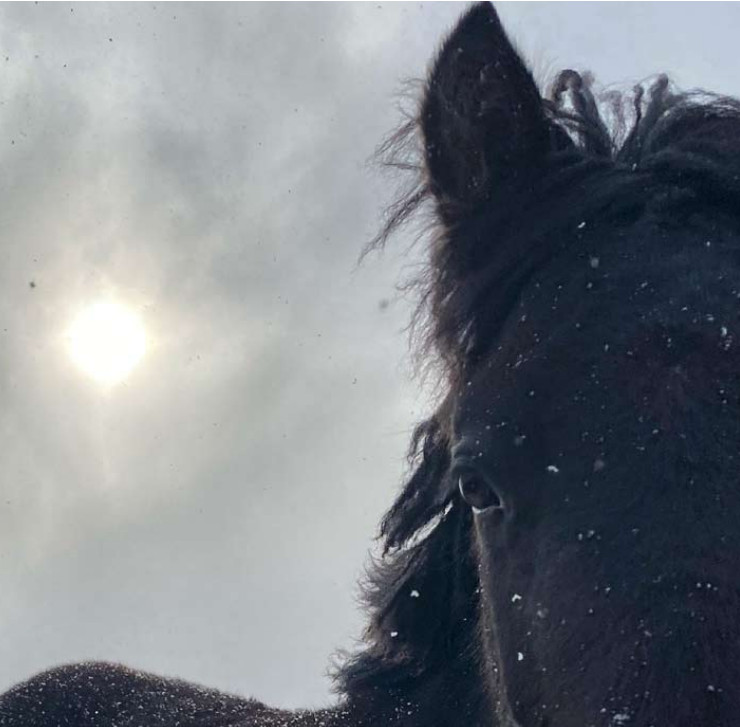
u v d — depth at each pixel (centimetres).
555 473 74
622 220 85
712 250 79
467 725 98
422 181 100
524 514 76
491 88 91
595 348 76
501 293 87
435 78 91
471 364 89
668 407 71
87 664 151
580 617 69
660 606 66
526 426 76
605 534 70
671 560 67
